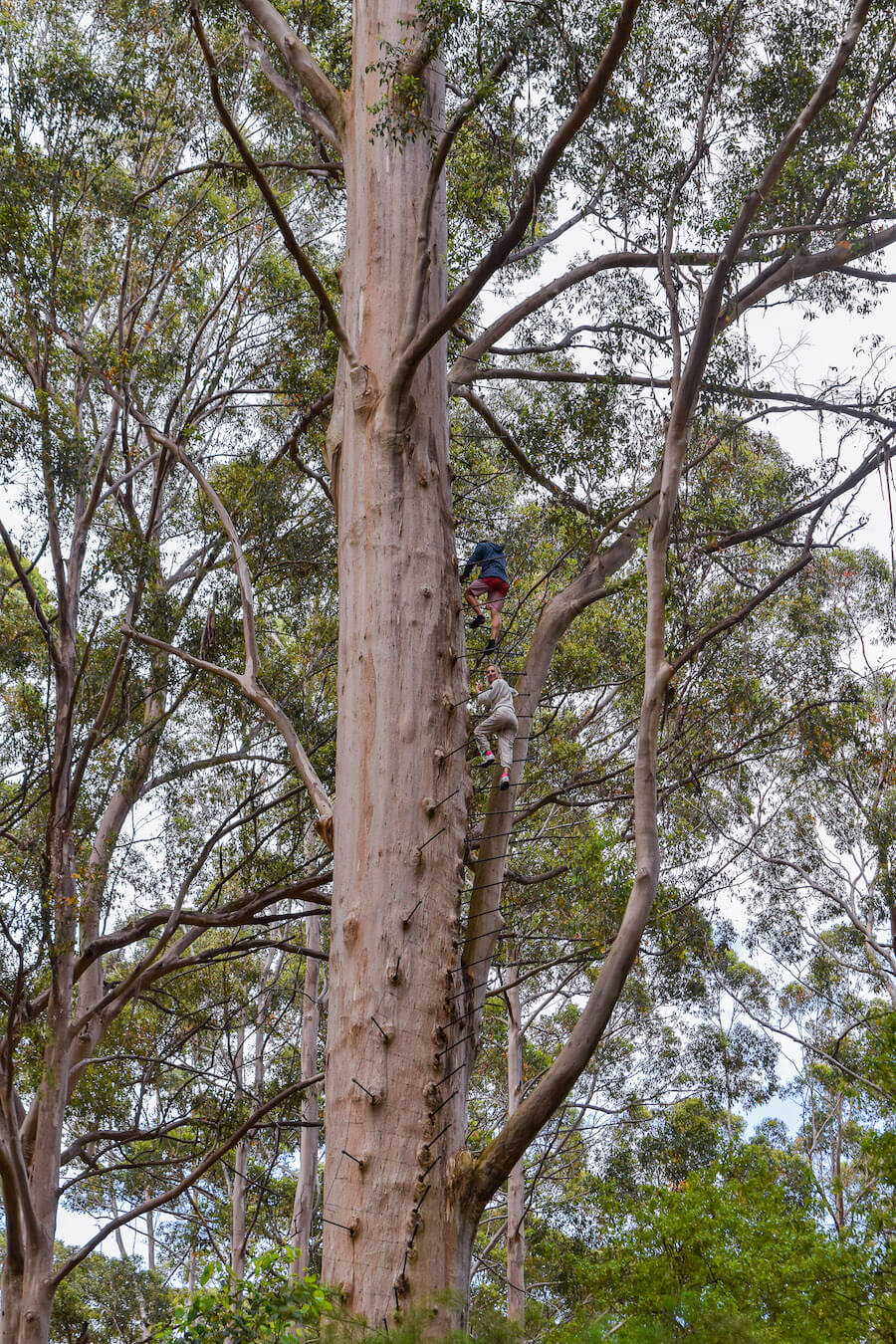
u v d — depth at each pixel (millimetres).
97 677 16906
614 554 12000
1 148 15711
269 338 18062
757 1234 10109
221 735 17797
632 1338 7012
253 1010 21438
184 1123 16016
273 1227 25609
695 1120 24156
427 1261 7711
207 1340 6750
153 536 18375
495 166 13328
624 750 17344
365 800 8938
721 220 12156
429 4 9859
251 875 16531
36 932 13891
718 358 12992
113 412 16984
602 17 11430
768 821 21688
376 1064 8203
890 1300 9062
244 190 19031
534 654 11016
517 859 15961
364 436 10031
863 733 20641
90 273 17797
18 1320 13336
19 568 15102
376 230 10695
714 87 13180
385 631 9359
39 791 18188
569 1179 24453
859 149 13508
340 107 11688
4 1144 13125
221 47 17203
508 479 17828
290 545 17016
